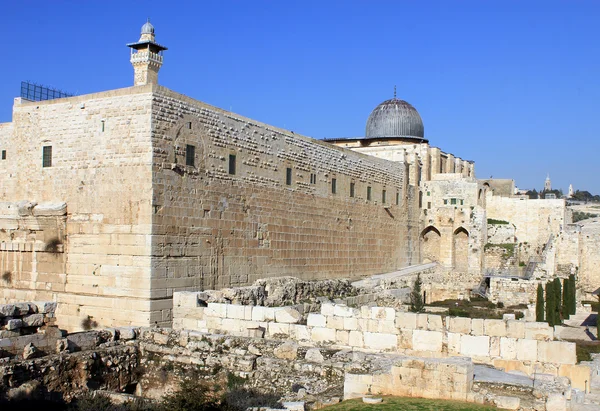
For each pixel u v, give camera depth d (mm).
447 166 90250
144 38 43438
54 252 37000
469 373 20250
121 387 25859
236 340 26375
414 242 76375
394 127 87000
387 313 26438
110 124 35531
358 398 20609
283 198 46781
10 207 38594
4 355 23297
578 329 52031
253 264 42812
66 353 24656
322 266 52562
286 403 19875
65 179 37031
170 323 34812
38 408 21984
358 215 59781
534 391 19969
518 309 61594
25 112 38969
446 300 69750
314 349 24859
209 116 38719
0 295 38719
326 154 53625
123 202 34781
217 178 39281
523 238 88812
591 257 79562
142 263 33906
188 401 21281
